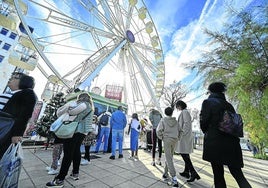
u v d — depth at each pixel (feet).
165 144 10.01
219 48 19.57
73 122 8.21
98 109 19.22
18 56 39.55
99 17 40.68
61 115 8.81
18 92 6.29
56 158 9.89
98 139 18.51
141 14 50.98
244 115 14.94
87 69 35.86
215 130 6.73
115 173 10.94
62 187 7.77
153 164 14.23
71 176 9.35
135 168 12.69
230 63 18.24
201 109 7.51
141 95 52.13
